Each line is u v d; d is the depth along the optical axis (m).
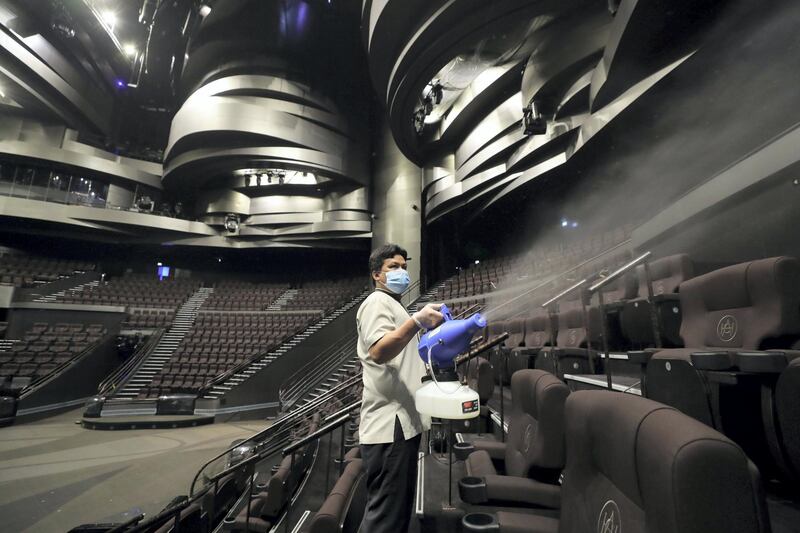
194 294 13.64
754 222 2.41
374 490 1.01
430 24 6.12
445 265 12.66
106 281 13.40
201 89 11.99
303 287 14.63
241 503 3.52
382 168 12.88
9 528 3.42
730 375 0.99
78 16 11.57
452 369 0.94
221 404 8.36
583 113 6.59
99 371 9.91
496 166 8.77
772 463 0.97
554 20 6.46
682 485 0.44
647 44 4.72
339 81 13.29
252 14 11.30
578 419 0.80
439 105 9.77
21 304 9.95
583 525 0.70
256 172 13.22
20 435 6.76
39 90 11.67
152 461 5.30
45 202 11.81
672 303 1.96
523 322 3.75
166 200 14.36
